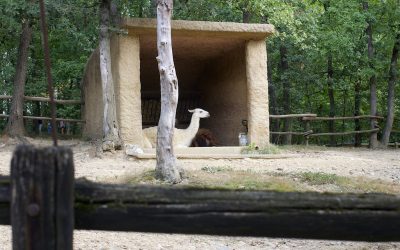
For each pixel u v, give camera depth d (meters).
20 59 15.55
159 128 9.03
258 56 14.11
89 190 2.54
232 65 15.84
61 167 2.33
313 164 12.00
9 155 12.41
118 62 13.13
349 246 6.19
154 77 19.19
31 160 2.32
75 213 2.52
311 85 24.25
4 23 13.50
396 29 21.22
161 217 2.54
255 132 13.88
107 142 12.42
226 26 13.52
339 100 27.69
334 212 2.53
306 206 2.54
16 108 15.52
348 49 20.41
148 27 12.99
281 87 23.75
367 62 21.27
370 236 2.56
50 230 2.32
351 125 27.25
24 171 2.31
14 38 16.47
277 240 6.42
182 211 2.53
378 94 26.27
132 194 2.54
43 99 16.42
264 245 6.22
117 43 13.27
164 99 9.06
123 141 12.85
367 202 2.55
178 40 14.39
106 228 2.55
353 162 12.73
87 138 16.05
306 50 21.16
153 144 13.69
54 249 2.33
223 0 16.12
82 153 12.70
